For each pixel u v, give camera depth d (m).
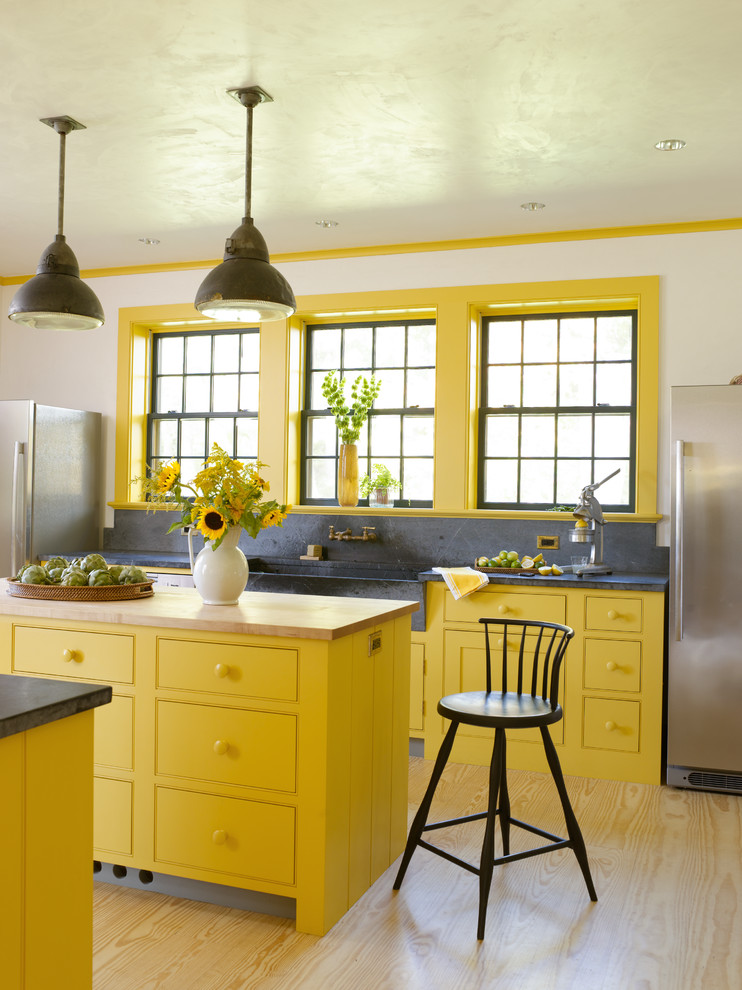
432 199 4.42
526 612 4.33
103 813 2.87
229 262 3.15
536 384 5.24
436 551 5.20
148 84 3.21
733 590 4.02
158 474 3.24
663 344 4.76
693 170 3.99
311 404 5.70
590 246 4.88
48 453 5.46
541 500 5.23
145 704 2.81
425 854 3.26
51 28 2.83
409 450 5.50
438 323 5.16
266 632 2.62
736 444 4.02
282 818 2.64
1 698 1.68
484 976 2.41
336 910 2.70
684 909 2.83
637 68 3.04
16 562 5.27
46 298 3.32
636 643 4.17
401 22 2.77
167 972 2.39
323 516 5.44
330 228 4.92
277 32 2.84
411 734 4.52
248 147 3.29
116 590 3.17
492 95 3.26
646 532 4.79
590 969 2.46
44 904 1.66
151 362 6.10
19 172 4.11
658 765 4.16
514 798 3.89
